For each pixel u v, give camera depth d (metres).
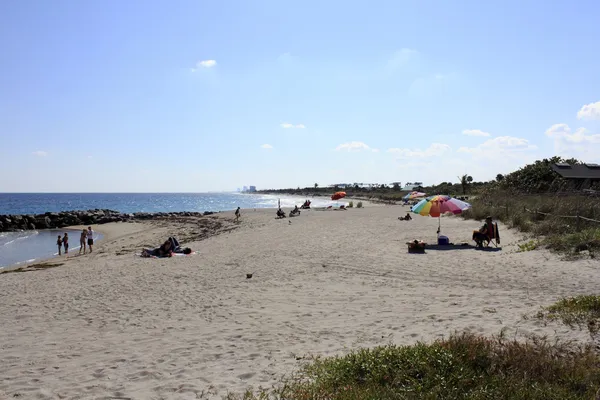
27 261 25.23
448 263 13.73
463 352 5.20
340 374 5.01
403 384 4.62
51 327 8.79
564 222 16.70
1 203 131.75
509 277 11.09
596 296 7.75
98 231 46.88
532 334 6.24
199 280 13.23
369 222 31.62
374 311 8.64
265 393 4.84
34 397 5.25
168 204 136.62
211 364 6.10
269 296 10.58
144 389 5.30
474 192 57.06
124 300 10.98
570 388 4.30
